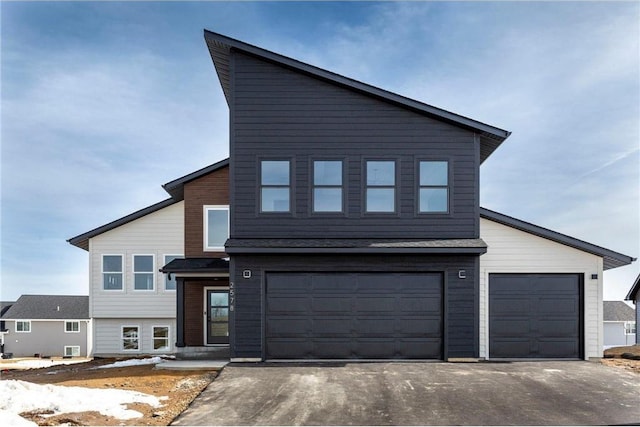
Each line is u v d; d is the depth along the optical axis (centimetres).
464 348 1214
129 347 1870
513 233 1293
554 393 923
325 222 1248
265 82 1268
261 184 1253
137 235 1859
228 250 1185
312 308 1223
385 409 826
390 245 1199
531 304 1278
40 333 3238
